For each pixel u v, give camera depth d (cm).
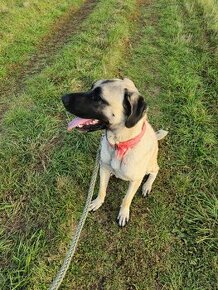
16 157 110
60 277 71
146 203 103
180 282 85
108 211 100
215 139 128
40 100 135
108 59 165
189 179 112
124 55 181
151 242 93
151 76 164
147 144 84
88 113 77
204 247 92
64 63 160
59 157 110
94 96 76
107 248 91
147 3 269
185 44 193
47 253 85
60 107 131
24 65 170
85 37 184
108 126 78
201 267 88
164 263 89
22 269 81
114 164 85
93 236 93
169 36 204
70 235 91
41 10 224
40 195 99
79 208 98
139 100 74
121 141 80
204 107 143
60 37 201
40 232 89
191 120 134
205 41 198
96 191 104
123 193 105
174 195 106
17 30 193
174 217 100
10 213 96
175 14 234
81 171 107
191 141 125
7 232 91
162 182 111
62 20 226
